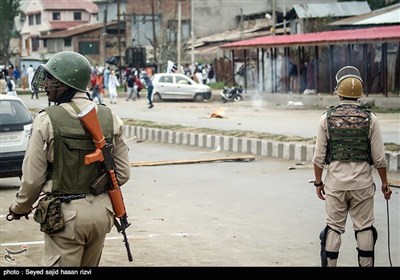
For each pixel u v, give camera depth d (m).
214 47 72.75
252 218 12.01
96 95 42.66
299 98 39.22
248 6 80.06
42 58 83.00
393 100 32.78
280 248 9.95
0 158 15.27
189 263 9.22
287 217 12.02
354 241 10.16
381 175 7.89
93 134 5.71
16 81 71.56
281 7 75.81
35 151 5.64
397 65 35.88
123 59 78.38
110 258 9.48
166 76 46.97
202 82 57.47
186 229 11.28
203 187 15.30
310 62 40.00
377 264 8.95
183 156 20.95
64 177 5.69
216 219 12.00
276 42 41.25
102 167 5.78
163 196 14.34
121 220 5.92
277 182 15.70
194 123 28.95
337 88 7.94
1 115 15.50
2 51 99.69
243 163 19.00
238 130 24.12
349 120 7.73
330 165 7.79
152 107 40.69
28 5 113.31
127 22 86.69
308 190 14.57
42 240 10.76
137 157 21.06
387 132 23.28
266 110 36.34
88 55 88.75
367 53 35.44
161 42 72.88
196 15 80.62
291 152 19.31
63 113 5.72
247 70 49.44
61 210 5.68
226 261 9.30
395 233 10.59
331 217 7.84
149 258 9.51
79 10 108.50
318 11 55.25
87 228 5.72
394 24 42.84
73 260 5.77
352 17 49.75
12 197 14.88
